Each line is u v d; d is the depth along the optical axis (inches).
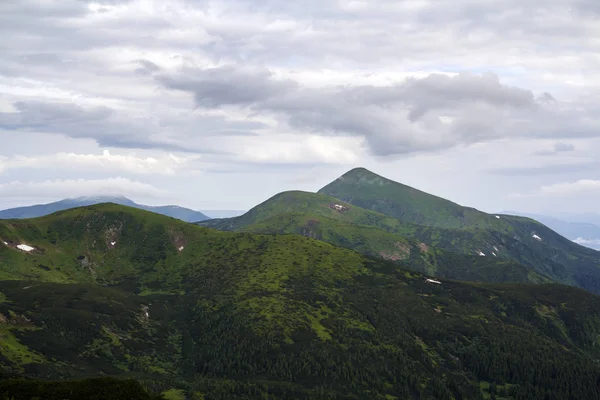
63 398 6033.5
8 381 6205.7
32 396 5974.4
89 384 6441.9
